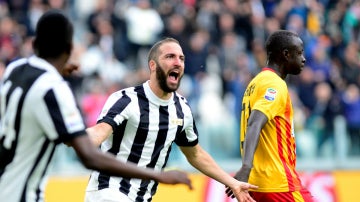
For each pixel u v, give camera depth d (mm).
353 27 59031
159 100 21359
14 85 15023
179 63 21172
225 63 51688
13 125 14914
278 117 21656
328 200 40531
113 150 21219
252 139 20844
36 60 15211
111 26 51031
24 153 14969
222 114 49062
